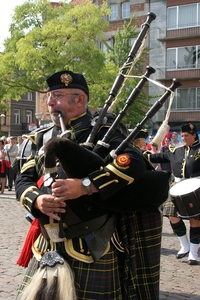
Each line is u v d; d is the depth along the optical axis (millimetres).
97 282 2078
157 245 2338
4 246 5703
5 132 43281
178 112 26750
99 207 2092
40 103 27469
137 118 20188
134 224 2268
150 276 2305
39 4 17422
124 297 2199
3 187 12180
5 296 3928
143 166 2045
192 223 5195
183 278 4625
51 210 1989
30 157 2361
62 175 2102
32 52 16094
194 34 25922
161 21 26688
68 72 2227
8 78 17844
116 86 2256
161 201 2162
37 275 2059
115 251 2197
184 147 5527
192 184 4879
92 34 17219
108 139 2098
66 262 2057
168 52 26703
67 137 2055
